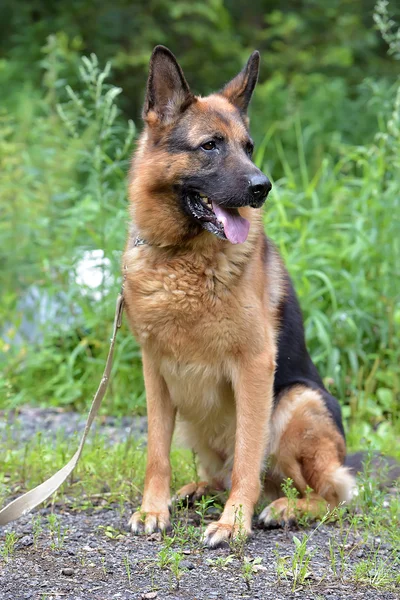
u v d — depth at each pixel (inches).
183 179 185.2
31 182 393.1
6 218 380.5
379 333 311.6
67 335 327.3
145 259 185.3
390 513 190.4
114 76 641.0
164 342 185.5
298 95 594.9
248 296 181.5
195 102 190.2
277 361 201.8
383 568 156.8
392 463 220.4
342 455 203.9
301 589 147.5
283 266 214.8
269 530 185.6
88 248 328.8
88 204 337.1
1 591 144.3
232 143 187.6
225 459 206.5
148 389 191.9
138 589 146.2
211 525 173.5
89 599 141.6
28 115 436.1
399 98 328.5
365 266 317.7
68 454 226.4
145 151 192.5
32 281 366.3
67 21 628.7
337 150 468.4
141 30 643.5
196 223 183.6
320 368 301.1
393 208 317.4
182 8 623.2
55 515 180.5
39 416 291.3
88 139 367.9
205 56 663.1
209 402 192.9
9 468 220.7
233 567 157.9
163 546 168.9
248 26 712.4
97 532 177.3
